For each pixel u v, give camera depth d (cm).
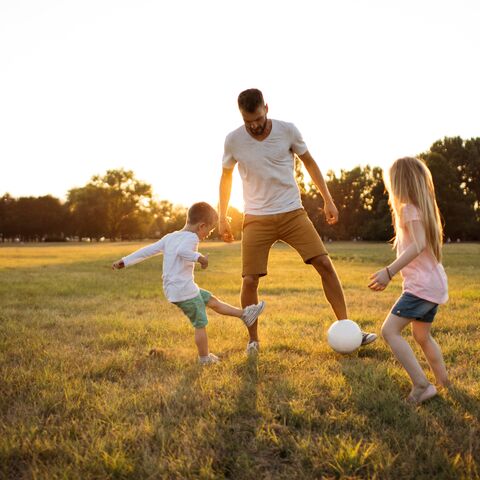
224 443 258
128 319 617
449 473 226
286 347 466
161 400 318
